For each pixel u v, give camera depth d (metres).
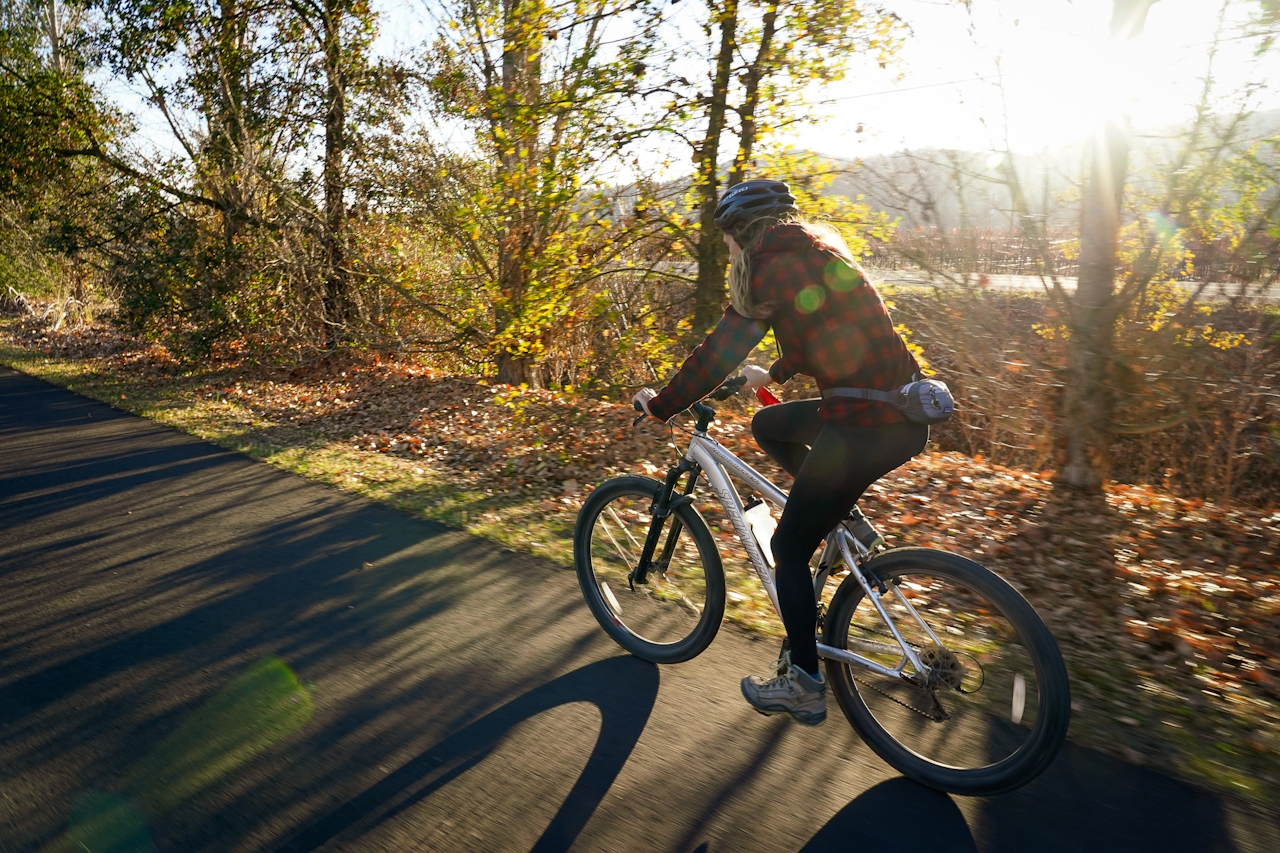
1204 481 8.92
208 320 15.03
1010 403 8.16
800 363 2.66
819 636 2.94
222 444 8.54
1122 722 3.11
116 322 16.73
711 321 10.01
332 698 3.27
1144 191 6.73
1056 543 5.55
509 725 3.05
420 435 9.20
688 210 9.81
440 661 3.58
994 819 2.53
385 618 4.05
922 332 8.48
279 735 3.00
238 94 14.75
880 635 2.82
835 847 2.41
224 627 3.96
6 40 16.64
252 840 2.44
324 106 14.12
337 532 5.45
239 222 15.60
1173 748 2.92
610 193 9.53
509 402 9.59
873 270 8.73
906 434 2.60
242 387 13.38
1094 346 6.59
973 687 2.68
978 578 2.58
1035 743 2.48
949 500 6.50
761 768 2.78
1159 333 6.71
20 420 10.16
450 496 6.42
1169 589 4.72
